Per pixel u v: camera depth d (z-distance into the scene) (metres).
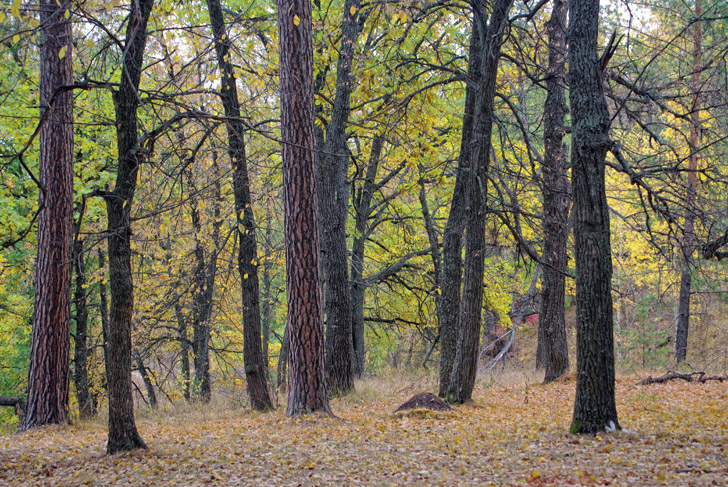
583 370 7.91
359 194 20.39
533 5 14.89
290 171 10.60
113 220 8.16
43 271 11.68
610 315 7.86
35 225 15.34
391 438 8.66
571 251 21.27
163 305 17.75
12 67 11.69
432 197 24.80
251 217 13.09
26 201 14.86
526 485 5.70
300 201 10.59
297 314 10.60
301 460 7.50
